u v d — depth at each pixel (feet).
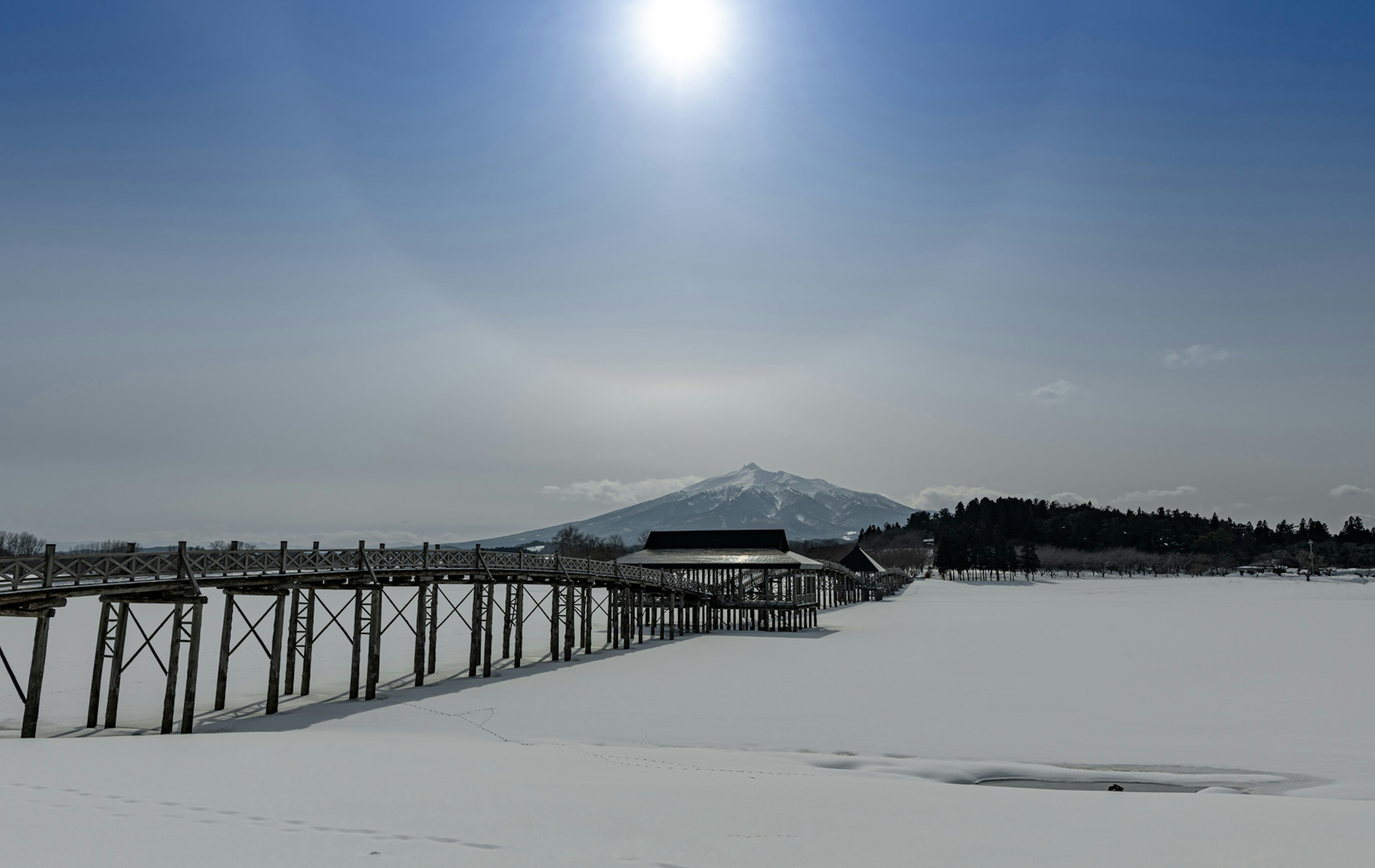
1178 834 47.73
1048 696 113.91
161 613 242.99
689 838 43.65
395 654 165.17
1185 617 278.26
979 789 61.98
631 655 162.91
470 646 181.47
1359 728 92.94
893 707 105.29
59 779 50.60
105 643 89.10
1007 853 43.11
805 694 114.73
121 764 56.90
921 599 419.74
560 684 123.65
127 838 37.58
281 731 88.69
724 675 133.18
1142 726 93.61
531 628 239.50
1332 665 148.56
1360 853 43.86
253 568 97.04
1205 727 93.30
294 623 112.37
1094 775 72.64
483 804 48.98
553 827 44.32
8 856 33.99
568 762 67.62
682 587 208.13
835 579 356.18
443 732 89.20
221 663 102.37
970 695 114.21
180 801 45.70
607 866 37.76
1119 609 326.03
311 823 42.16
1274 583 590.55
